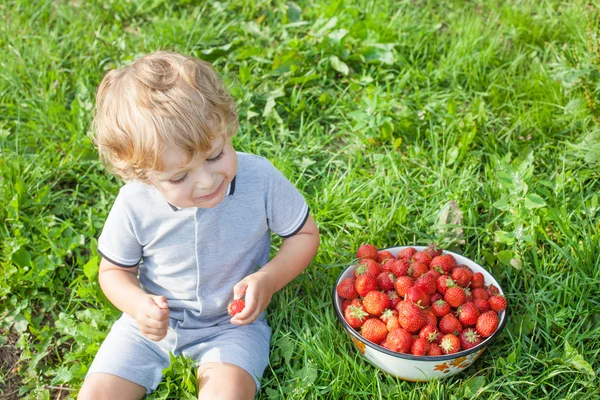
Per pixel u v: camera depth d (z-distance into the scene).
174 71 0.95
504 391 1.09
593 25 1.52
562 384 1.10
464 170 1.37
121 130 0.93
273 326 1.19
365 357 1.11
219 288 1.11
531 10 1.74
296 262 1.12
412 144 1.47
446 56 1.66
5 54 1.66
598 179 1.36
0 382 1.16
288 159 1.44
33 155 1.46
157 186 0.96
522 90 1.54
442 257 1.15
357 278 1.12
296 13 1.75
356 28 1.66
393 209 1.31
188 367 1.08
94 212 1.38
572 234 1.23
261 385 1.11
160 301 1.04
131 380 1.07
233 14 1.78
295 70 1.59
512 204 1.26
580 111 1.46
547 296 1.18
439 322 1.09
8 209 1.34
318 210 1.34
